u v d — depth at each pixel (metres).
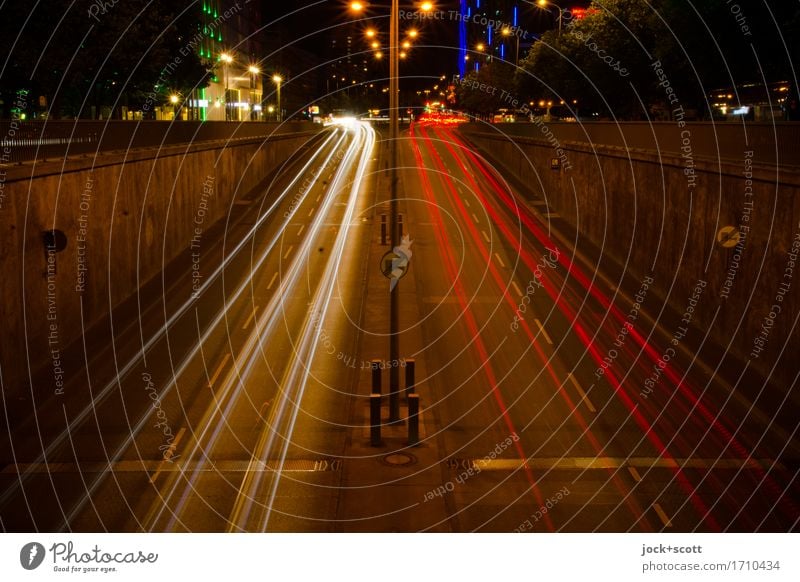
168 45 49.31
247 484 14.48
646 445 16.36
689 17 31.06
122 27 33.25
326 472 14.98
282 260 34.03
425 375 20.80
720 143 23.19
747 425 17.36
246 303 27.67
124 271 27.53
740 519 13.21
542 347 23.05
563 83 56.03
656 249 28.20
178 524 12.90
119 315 25.83
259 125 53.69
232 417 17.84
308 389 19.70
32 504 13.65
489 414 18.12
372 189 52.88
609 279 30.45
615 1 43.22
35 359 20.69
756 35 29.30
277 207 45.69
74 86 37.81
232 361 21.80
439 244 37.16
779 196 19.39
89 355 22.09
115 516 13.21
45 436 16.75
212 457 15.68
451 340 23.78
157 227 31.22
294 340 23.73
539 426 17.39
